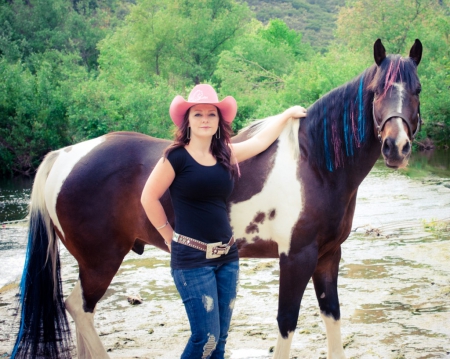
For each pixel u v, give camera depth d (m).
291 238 3.00
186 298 2.49
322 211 3.00
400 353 3.40
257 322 4.11
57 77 21.91
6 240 7.72
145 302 4.72
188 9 35.97
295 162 3.04
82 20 37.72
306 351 3.51
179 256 2.51
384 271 5.41
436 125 21.19
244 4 35.38
